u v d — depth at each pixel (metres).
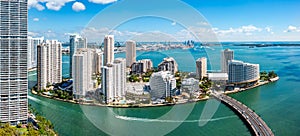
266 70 97.94
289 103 59.94
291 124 46.94
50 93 69.25
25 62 49.38
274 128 45.06
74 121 46.91
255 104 59.47
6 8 47.00
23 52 49.03
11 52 48.12
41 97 68.19
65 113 52.38
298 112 53.34
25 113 50.12
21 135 42.19
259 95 67.31
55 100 63.72
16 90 49.09
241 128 45.19
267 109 55.78
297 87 75.12
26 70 49.66
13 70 48.56
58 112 53.56
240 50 130.62
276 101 61.72
